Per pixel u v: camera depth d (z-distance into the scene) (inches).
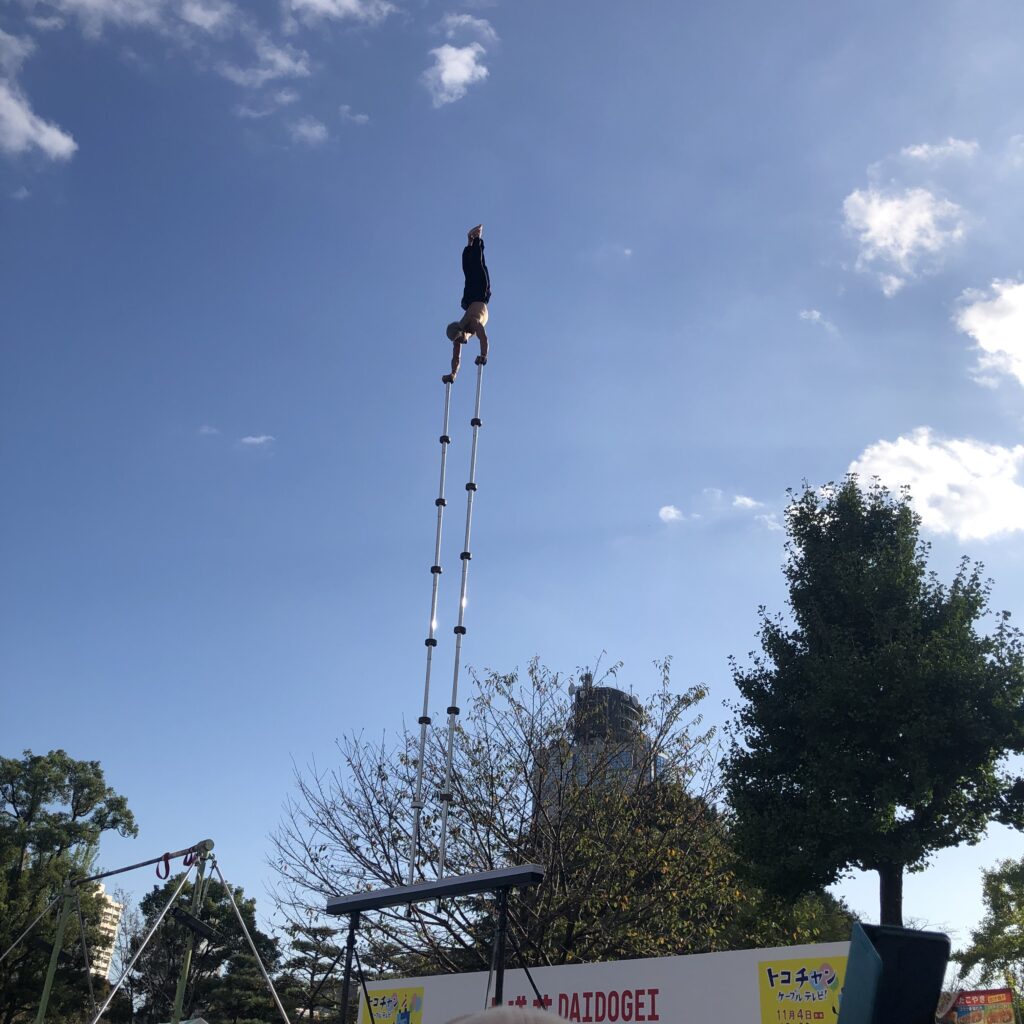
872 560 860.0
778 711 850.8
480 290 701.3
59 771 1828.2
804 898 1031.0
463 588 683.4
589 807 1013.2
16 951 1679.4
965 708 756.0
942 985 86.4
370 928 1010.1
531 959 962.1
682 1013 471.5
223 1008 1882.4
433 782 1043.3
